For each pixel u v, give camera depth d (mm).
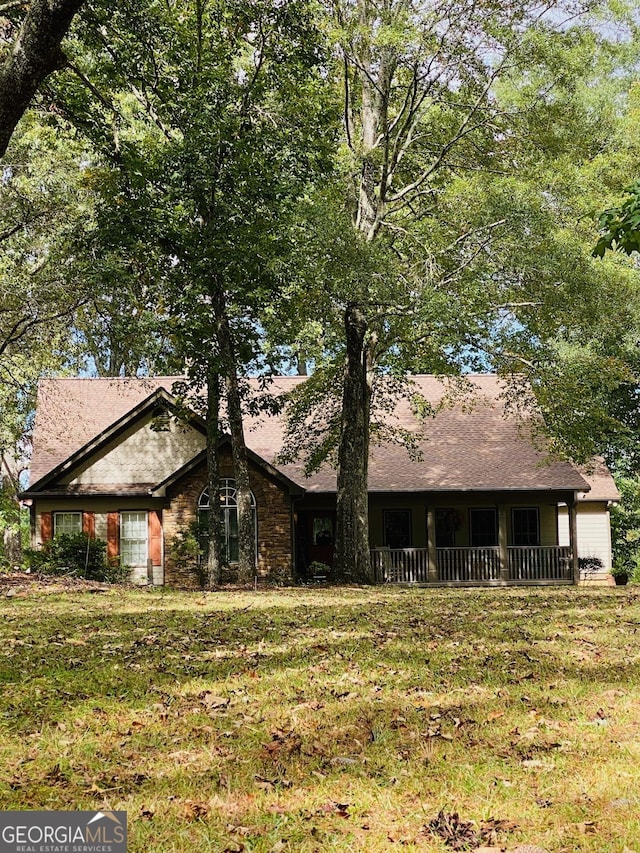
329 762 5328
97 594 17938
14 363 26688
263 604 15508
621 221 7660
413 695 7066
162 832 4234
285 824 4316
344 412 23516
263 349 22141
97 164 29031
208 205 20797
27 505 27219
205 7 21469
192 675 8078
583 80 33219
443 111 22859
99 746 5738
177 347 22859
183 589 20531
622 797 4527
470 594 18453
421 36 19672
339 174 22047
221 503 26609
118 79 21406
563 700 6770
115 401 31250
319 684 7559
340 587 21641
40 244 25812
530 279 20953
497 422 31078
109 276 21344
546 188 21141
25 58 8969
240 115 21266
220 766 5266
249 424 31031
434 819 4320
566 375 23344
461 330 20375
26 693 7371
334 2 21312
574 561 27547
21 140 25828
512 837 4078
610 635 10180
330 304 20422
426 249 21219
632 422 35750
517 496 28656
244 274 20625
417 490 27797
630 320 23328
